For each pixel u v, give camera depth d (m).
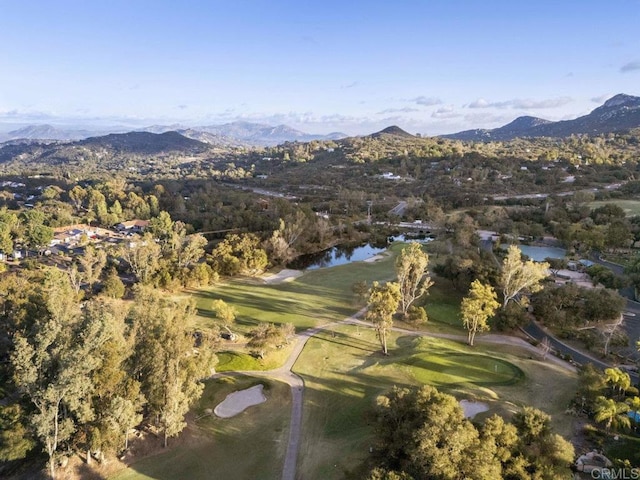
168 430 44.09
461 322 81.06
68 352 38.16
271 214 159.38
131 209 189.25
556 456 35.81
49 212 183.00
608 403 44.53
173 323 49.66
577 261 113.81
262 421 51.03
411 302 87.56
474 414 46.06
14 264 121.56
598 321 77.19
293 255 134.62
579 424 46.19
